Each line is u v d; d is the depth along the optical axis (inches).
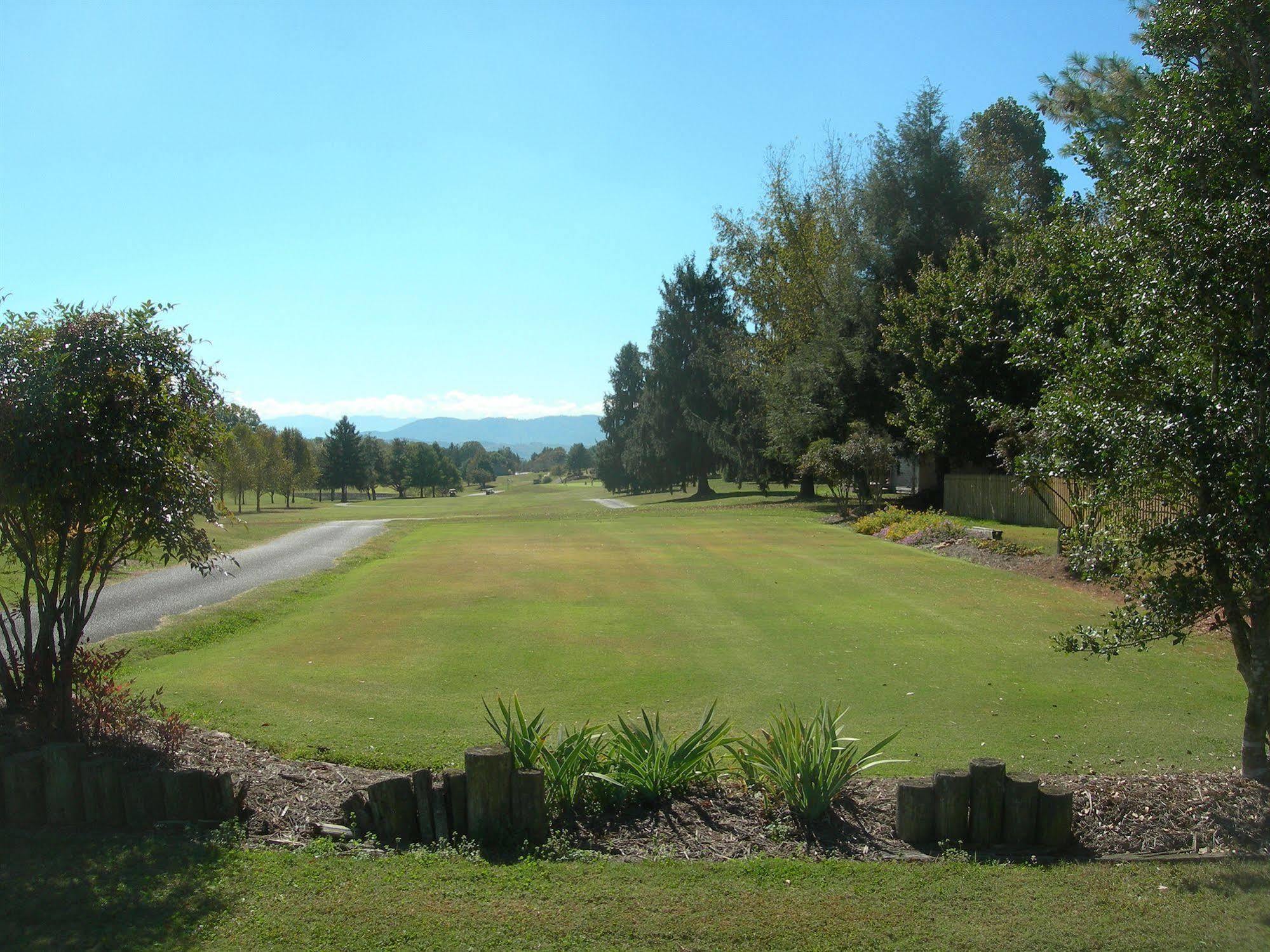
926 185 1419.8
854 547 967.6
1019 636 485.4
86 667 251.8
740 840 208.8
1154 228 227.0
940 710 348.2
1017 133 1801.2
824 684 386.6
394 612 563.8
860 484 1360.7
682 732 313.9
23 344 225.1
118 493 230.2
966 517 1269.7
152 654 427.8
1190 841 208.1
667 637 484.1
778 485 3179.1
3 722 235.0
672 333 2241.6
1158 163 235.0
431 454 4001.0
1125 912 173.0
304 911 167.9
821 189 1646.2
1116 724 330.0
